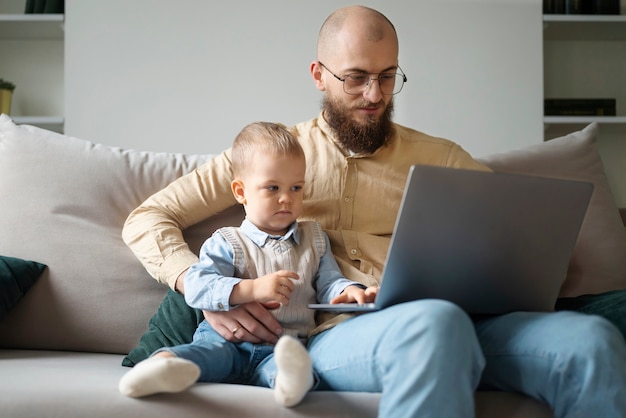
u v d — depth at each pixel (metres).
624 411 1.27
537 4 3.68
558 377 1.32
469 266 1.42
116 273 1.97
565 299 1.86
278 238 1.71
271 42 3.62
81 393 1.36
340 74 1.87
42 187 2.03
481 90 3.67
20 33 3.77
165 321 1.80
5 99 3.65
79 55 3.58
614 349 1.30
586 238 2.11
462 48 3.66
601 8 3.74
